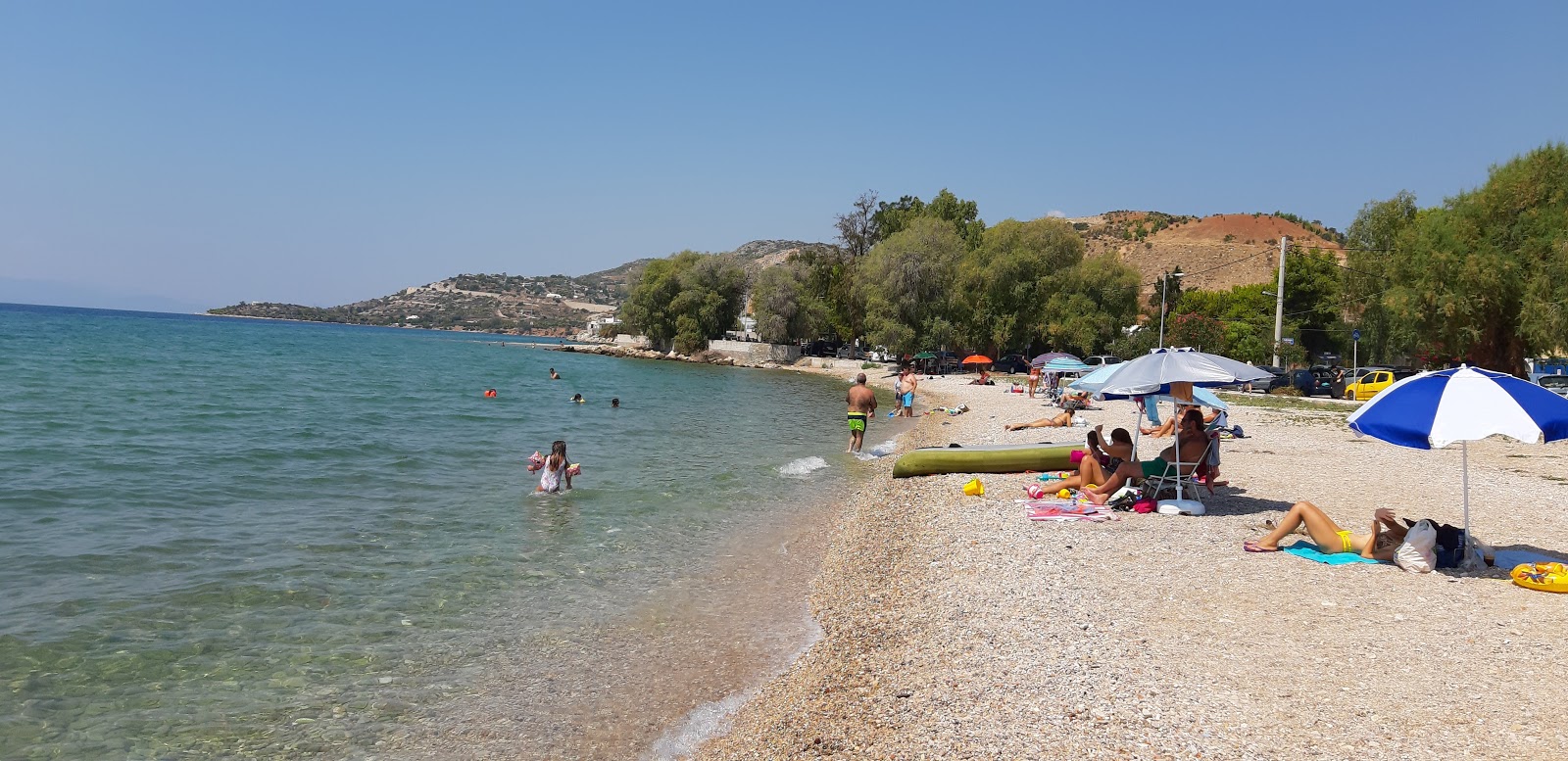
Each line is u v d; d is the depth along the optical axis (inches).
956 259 2625.5
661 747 239.8
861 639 308.2
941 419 1198.9
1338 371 1489.9
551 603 361.1
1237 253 5708.7
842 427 1136.2
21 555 387.9
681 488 632.4
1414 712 210.5
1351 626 275.0
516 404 1302.9
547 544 456.1
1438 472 611.2
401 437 866.1
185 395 1182.9
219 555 406.6
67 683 265.0
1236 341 2297.0
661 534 487.8
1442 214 1438.2
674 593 380.5
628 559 432.1
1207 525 435.5
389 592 366.6
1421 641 259.8
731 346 3521.2
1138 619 289.9
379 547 436.1
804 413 1338.6
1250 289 2849.4
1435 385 316.2
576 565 418.0
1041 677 246.1
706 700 270.4
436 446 812.6
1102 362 1828.2
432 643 312.0
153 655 288.5
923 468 650.2
